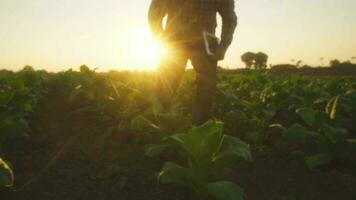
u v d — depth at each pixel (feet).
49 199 6.42
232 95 11.64
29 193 6.57
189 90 12.37
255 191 7.02
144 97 10.95
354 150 7.91
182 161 7.85
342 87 16.66
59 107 13.33
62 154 8.48
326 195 6.95
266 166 8.16
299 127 8.45
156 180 7.19
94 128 10.48
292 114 11.77
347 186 7.26
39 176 7.26
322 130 8.17
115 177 7.29
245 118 10.37
